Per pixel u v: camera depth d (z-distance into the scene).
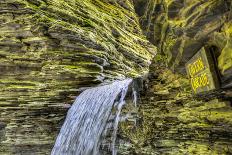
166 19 5.79
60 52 11.55
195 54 4.69
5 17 11.33
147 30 7.28
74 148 9.26
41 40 11.31
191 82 5.02
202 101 4.82
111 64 13.97
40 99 10.70
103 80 12.23
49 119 10.87
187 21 4.67
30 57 11.05
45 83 10.86
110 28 16.75
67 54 11.55
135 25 20.80
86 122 9.27
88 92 10.84
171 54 5.73
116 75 13.63
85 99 10.46
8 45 11.01
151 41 7.22
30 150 10.63
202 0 4.20
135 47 18.80
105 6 18.31
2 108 10.51
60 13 12.72
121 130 7.10
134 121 6.81
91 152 8.14
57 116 11.02
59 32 11.70
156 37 6.78
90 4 16.62
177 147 5.40
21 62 10.90
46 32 11.54
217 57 4.09
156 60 6.75
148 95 6.60
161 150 5.79
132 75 15.20
